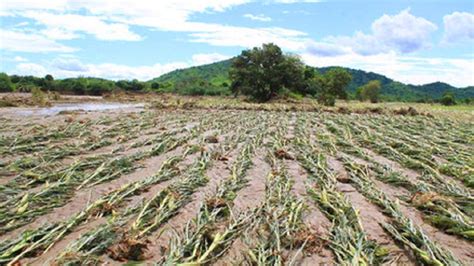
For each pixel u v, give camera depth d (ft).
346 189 27.32
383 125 68.95
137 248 16.56
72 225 19.17
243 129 57.62
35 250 16.79
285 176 29.25
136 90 219.00
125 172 30.14
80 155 36.32
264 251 16.40
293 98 173.17
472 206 23.67
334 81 145.59
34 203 22.15
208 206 21.83
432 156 38.24
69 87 179.42
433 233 20.25
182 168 32.24
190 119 71.56
